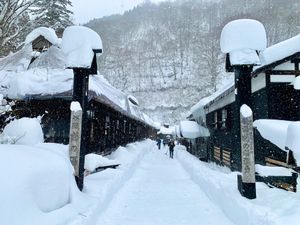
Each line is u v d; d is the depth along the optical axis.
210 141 23.17
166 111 93.44
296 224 4.56
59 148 7.54
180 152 27.94
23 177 4.43
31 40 14.38
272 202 6.20
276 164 10.11
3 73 13.18
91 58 7.54
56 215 4.80
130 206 8.14
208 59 55.78
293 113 10.79
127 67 113.38
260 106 11.76
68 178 6.01
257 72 10.81
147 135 51.78
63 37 7.64
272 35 61.06
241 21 7.80
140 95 101.62
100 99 11.25
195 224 6.61
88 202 6.53
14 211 3.89
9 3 9.62
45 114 11.67
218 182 8.97
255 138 12.50
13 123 7.49
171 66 114.38
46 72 12.16
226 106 17.08
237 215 6.45
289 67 11.02
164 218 7.05
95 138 14.02
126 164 13.80
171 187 11.21
